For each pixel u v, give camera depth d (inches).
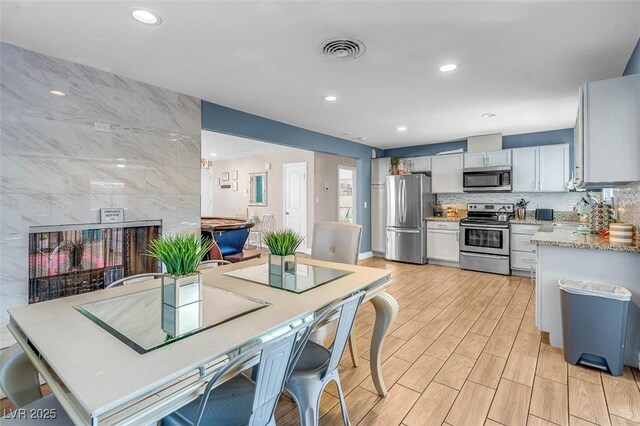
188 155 127.2
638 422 69.2
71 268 100.3
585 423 69.1
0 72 85.1
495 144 205.8
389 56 93.1
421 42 84.7
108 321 48.6
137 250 114.8
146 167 114.9
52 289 96.7
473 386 83.1
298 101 135.0
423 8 69.7
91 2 67.2
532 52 90.2
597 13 71.3
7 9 69.6
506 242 196.4
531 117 161.9
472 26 76.9
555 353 100.4
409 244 232.4
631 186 100.4
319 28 77.8
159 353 39.0
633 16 72.3
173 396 34.8
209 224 187.2
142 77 108.8
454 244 219.3
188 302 52.1
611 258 95.6
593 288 94.3
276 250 74.7
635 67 88.0
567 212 197.0
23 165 89.3
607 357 87.7
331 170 287.3
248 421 43.4
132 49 88.7
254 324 47.4
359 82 113.3
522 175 199.2
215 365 39.0
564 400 77.0
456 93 124.7
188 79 110.5
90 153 101.5
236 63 97.8
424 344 106.9
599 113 87.4
